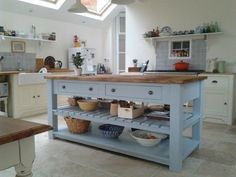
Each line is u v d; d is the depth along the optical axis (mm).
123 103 2752
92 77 2746
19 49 5359
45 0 5543
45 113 5031
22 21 5387
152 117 2645
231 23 4555
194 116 2768
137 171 2285
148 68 5566
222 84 4141
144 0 5508
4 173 2252
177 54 5188
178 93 2193
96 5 6793
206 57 4859
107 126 3100
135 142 2801
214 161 2492
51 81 3219
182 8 5066
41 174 2232
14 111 4551
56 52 6230
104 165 2424
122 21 7426
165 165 2400
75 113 3016
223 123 4160
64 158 2604
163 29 5230
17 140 880
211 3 4730
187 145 2719
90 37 7180
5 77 4605
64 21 6352
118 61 7520
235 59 4570
